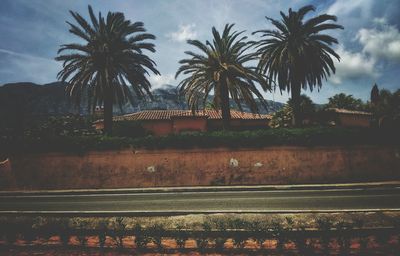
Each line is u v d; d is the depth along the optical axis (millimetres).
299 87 28859
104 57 27531
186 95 29234
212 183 24844
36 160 26219
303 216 12391
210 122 39406
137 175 25359
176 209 15320
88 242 10164
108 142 26094
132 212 13930
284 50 27969
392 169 24562
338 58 28609
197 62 28594
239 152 25406
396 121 30688
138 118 38031
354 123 40656
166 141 25766
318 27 28469
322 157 24938
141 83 28906
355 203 14969
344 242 8680
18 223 11602
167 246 9570
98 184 25328
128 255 8828
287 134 25375
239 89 27641
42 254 9023
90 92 28469
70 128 45719
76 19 27125
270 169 24859
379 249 8531
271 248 9109
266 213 13258
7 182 25719
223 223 10547
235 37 28250
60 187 25438
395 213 12156
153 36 28438
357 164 24703
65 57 27344
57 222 11828
